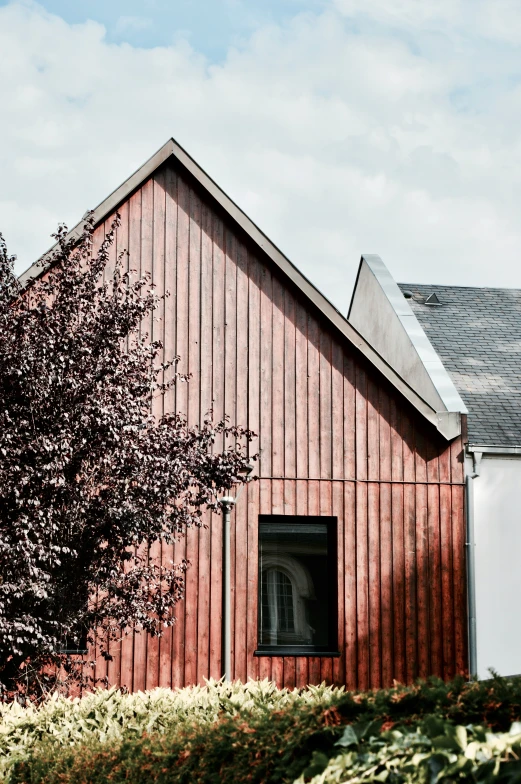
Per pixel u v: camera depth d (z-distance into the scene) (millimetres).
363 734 4582
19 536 9258
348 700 5105
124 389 10133
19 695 10086
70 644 13609
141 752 6293
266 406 14875
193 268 15125
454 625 14641
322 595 14633
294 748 4906
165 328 14914
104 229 14992
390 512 14812
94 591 10289
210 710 8078
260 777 4938
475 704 4684
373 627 14469
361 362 15156
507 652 14680
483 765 3783
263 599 14492
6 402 9609
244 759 5141
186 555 14117
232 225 15312
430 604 14641
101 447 9812
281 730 5188
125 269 14945
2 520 9461
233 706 7934
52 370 9531
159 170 15312
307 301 15234
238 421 14789
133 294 10711
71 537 10016
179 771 5590
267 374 14961
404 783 4004
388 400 15109
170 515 10219
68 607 10008
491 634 14711
